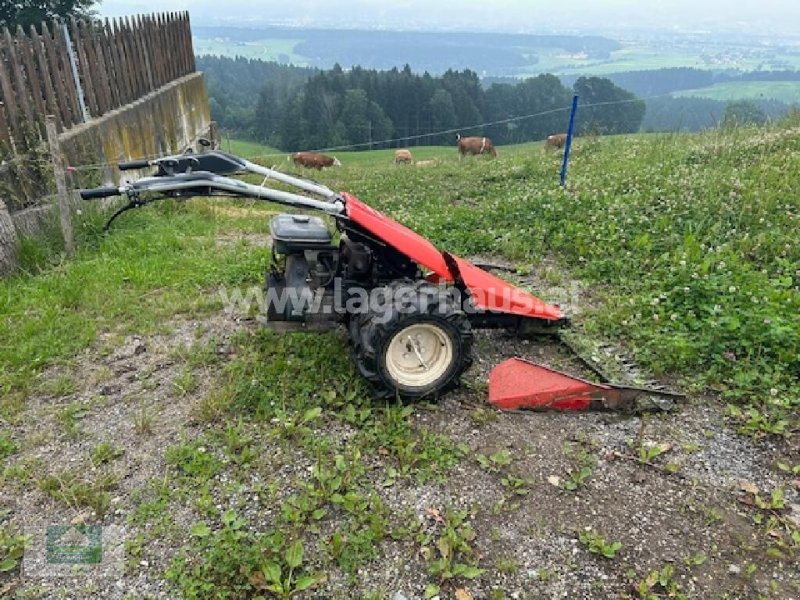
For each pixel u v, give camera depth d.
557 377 4.22
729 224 6.99
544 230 7.38
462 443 3.82
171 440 3.83
